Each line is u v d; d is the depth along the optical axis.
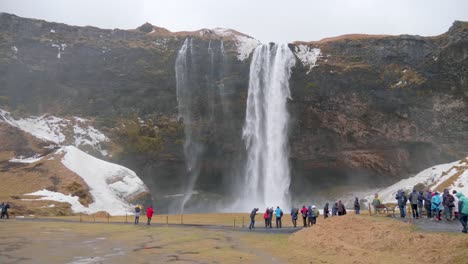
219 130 65.69
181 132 65.88
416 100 60.59
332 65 63.00
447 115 59.94
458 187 43.81
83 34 72.25
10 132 60.66
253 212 30.28
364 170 64.44
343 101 62.38
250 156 66.12
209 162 66.44
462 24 61.03
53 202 44.84
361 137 62.75
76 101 68.00
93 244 20.98
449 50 60.22
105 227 30.36
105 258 16.67
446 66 60.34
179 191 67.94
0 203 42.25
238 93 66.25
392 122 61.41
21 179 50.75
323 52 65.00
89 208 46.72
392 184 63.53
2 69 66.62
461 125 59.34
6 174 51.88
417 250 15.20
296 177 66.56
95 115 67.31
